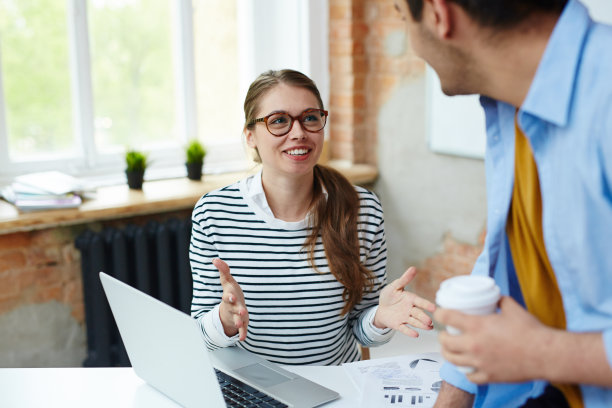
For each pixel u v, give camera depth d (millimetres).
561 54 896
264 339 1922
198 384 1413
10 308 3010
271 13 3748
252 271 1898
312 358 1930
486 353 886
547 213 978
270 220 1904
